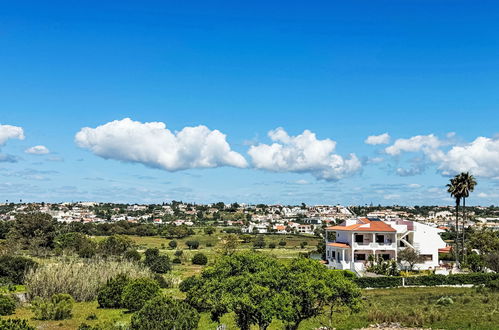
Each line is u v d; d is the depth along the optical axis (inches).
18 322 1390.3
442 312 1937.7
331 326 1737.2
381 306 2121.1
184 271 4065.0
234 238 5679.1
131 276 2802.7
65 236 5689.0
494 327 1664.6
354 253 3405.5
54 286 2497.5
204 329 1689.2
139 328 1386.6
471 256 3454.7
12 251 4266.7
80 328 1620.3
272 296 1322.6
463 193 3914.9
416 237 3516.2
